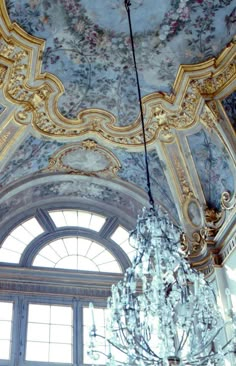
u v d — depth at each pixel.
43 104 11.16
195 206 11.84
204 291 7.83
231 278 10.35
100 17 10.13
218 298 10.41
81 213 13.24
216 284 10.61
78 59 10.75
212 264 10.86
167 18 10.21
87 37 10.43
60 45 10.41
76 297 11.88
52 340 11.16
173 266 8.20
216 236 11.05
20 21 9.71
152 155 12.26
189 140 11.87
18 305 11.43
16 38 9.80
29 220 12.82
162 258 8.12
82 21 10.14
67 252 12.59
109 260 12.70
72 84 11.11
